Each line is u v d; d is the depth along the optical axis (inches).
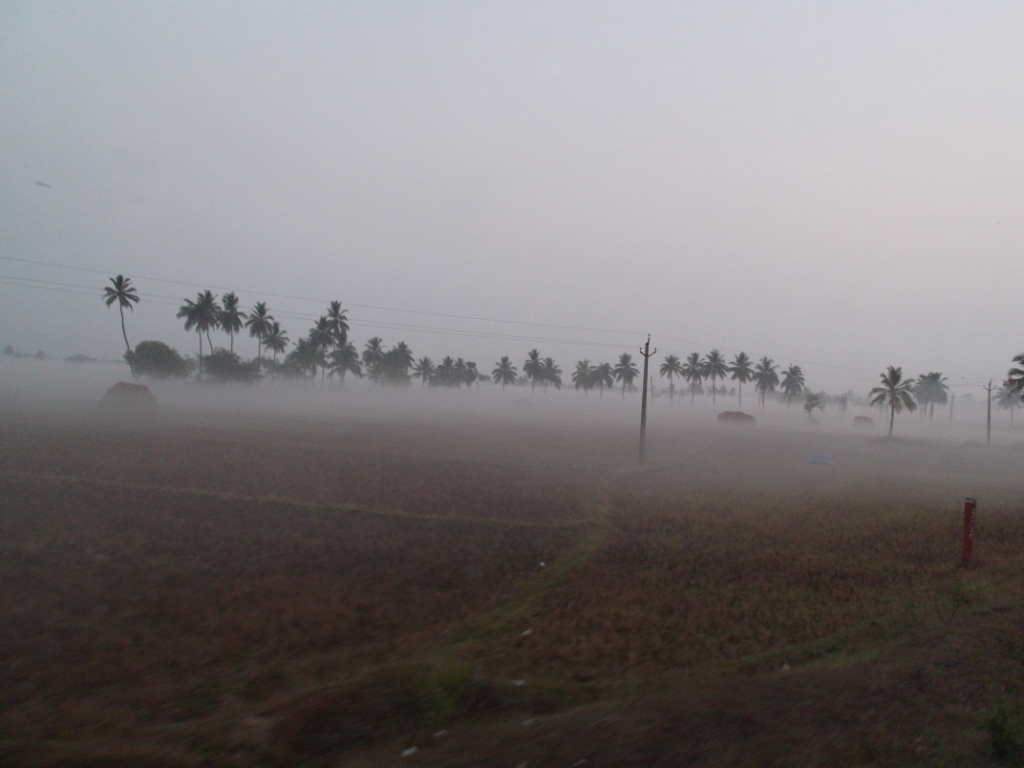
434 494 1018.7
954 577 585.0
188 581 527.8
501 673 368.2
